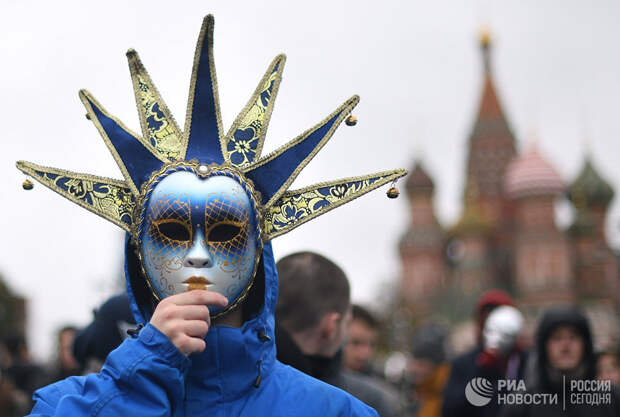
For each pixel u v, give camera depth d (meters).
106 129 2.88
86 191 2.84
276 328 3.90
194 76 2.83
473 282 67.38
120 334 4.48
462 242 69.38
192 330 2.55
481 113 75.94
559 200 65.31
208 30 2.82
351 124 2.96
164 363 2.52
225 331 2.70
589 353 5.54
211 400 2.67
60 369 7.34
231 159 2.90
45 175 2.83
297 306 4.32
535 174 64.88
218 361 2.68
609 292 68.44
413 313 69.38
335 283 4.37
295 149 2.92
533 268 64.19
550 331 5.49
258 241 2.78
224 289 2.68
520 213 65.69
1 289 49.31
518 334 6.38
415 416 8.11
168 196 2.66
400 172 2.88
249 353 2.72
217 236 2.67
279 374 2.80
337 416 2.72
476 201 73.50
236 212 2.69
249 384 2.71
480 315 6.68
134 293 2.89
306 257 4.42
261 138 2.95
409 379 8.15
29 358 10.81
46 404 2.72
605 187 71.50
